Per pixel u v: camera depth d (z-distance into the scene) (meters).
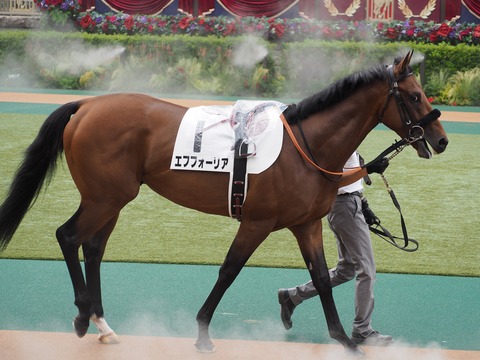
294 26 29.17
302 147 7.21
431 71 28.03
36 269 9.95
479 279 10.02
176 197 7.51
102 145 7.46
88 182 7.53
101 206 7.54
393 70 7.19
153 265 10.27
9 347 7.37
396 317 8.62
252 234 7.27
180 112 7.57
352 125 7.25
